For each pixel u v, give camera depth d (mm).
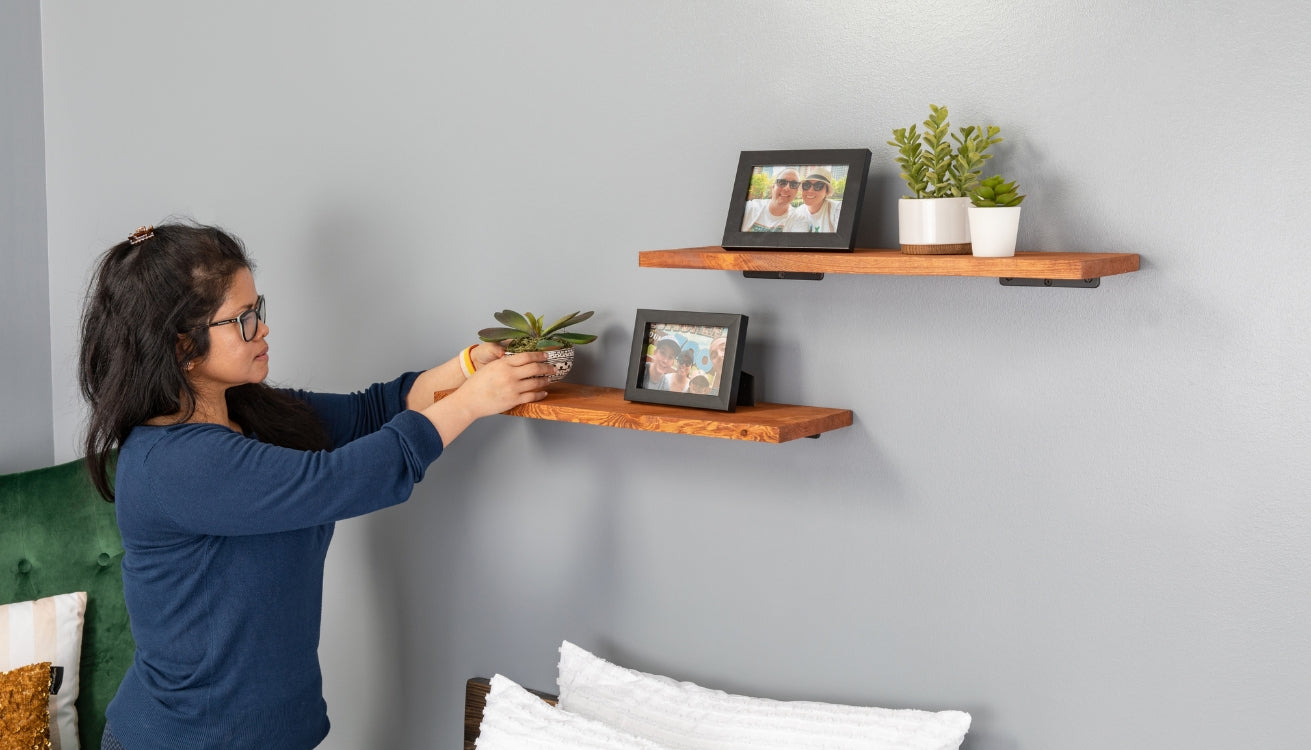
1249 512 1312
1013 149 1401
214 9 2082
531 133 1779
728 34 1591
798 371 1584
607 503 1783
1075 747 1442
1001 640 1479
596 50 1702
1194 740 1369
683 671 1741
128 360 1481
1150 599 1378
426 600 1998
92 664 2107
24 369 2373
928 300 1479
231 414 1672
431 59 1859
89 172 2305
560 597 1850
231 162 2111
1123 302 1355
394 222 1940
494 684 1700
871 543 1559
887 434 1526
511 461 1872
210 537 1520
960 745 1498
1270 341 1281
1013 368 1432
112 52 2230
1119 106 1334
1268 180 1265
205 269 1489
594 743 1524
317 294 2047
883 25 1474
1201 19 1281
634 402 1575
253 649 1555
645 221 1690
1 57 2266
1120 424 1373
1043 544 1438
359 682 2104
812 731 1505
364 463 1476
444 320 1911
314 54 1982
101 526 2158
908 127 1469
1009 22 1390
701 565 1705
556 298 1792
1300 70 1237
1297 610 1297
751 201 1487
